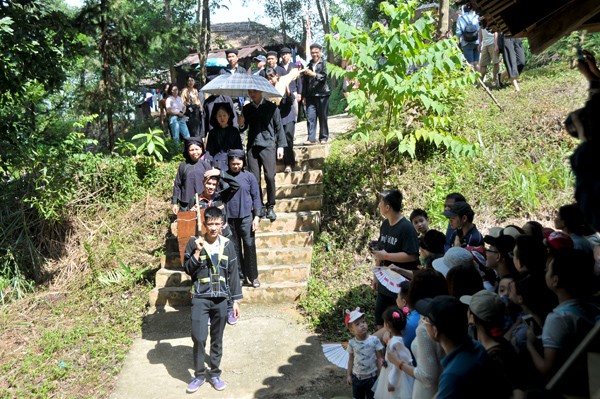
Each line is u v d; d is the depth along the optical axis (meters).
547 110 9.58
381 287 5.45
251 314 7.30
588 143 2.41
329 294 7.38
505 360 2.99
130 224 9.68
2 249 9.09
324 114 10.34
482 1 4.01
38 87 9.85
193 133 12.79
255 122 8.13
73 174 10.19
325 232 8.53
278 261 8.05
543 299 3.41
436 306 2.97
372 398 4.79
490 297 3.08
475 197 8.13
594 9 3.81
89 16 13.16
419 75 7.70
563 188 7.91
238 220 7.41
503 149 8.94
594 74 3.68
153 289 7.85
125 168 10.41
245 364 6.20
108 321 7.38
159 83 20.34
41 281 8.81
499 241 4.20
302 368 6.06
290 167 9.34
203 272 5.75
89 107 13.61
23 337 7.11
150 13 17.31
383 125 10.60
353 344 4.80
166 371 6.15
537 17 4.20
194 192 7.50
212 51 27.27
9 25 7.92
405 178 8.84
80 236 9.50
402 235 5.35
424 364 3.43
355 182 9.13
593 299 3.16
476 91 11.47
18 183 9.92
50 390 5.88
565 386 2.77
